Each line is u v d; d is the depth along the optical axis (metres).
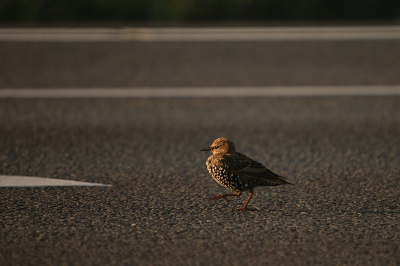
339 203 7.55
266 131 11.61
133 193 7.95
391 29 21.89
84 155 9.98
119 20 24.34
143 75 16.08
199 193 8.02
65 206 7.30
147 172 9.09
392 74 16.14
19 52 18.31
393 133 11.38
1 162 9.45
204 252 5.84
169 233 6.39
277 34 21.16
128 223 6.71
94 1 24.41
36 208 7.20
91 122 12.15
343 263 5.56
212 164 7.40
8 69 16.42
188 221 6.82
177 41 20.05
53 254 5.75
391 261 5.61
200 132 11.56
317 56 18.12
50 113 12.72
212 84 15.30
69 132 11.43
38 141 10.78
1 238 6.17
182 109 13.20
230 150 7.51
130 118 12.49
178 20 24.28
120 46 19.25
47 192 7.90
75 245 6.00
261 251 5.87
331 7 24.62
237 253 5.81
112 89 14.75
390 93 14.37
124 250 5.88
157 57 17.98
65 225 6.60
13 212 7.03
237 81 15.57
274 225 6.69
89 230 6.45
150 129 11.73
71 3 24.36
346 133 11.42
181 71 16.52
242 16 24.58
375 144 10.69
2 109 12.95
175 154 10.16
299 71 16.52
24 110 12.92
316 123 12.12
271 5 24.61
